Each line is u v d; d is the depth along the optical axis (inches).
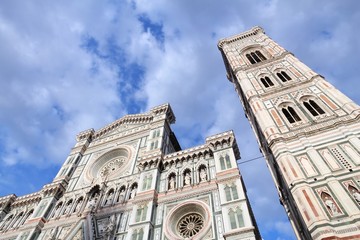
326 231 709.9
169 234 1111.6
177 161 1541.6
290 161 969.5
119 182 1606.8
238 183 1177.4
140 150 1815.9
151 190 1346.0
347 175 848.3
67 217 1513.3
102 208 1450.5
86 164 1971.0
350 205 759.1
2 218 1772.9
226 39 2506.2
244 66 1834.4
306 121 1145.4
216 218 1090.1
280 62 1695.4
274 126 1179.9
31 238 1422.2
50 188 1753.2
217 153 1425.9
